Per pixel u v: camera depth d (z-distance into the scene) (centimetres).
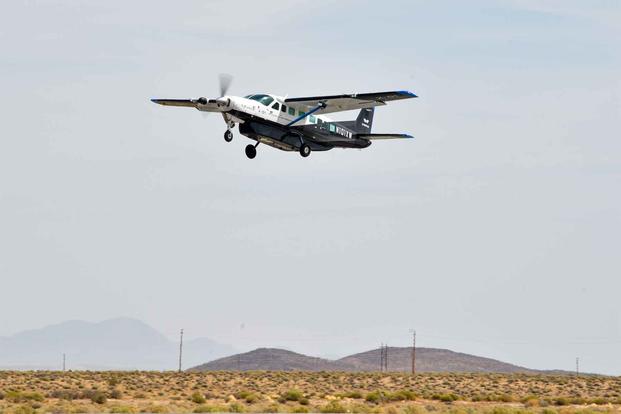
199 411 11288
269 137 14012
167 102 14550
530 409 12538
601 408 13350
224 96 13512
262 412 11350
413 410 11788
